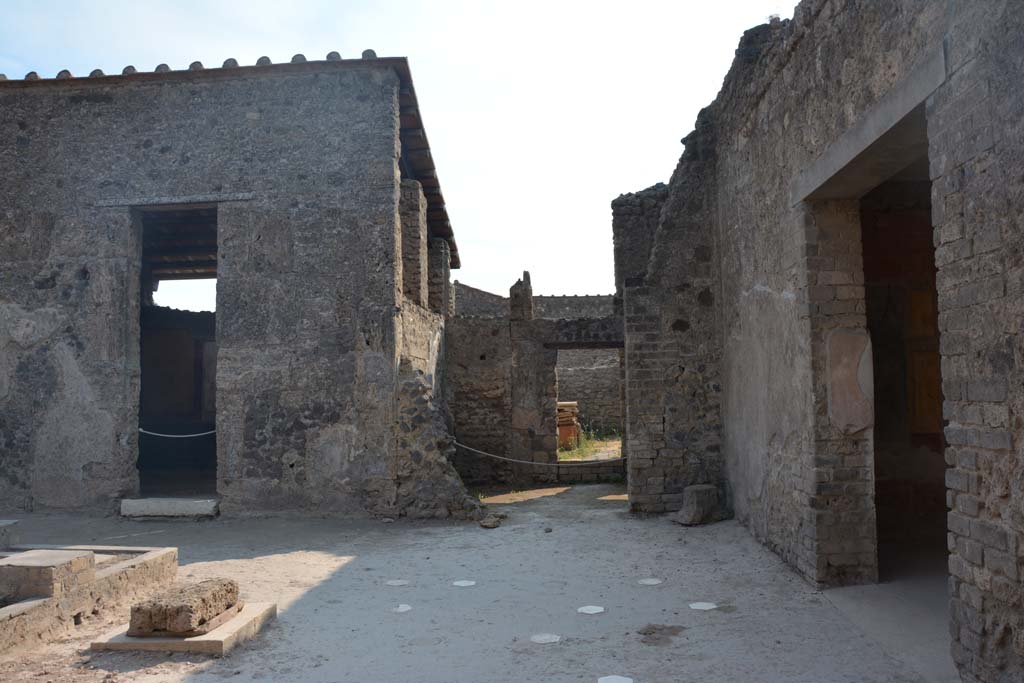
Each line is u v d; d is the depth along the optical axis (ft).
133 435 33.96
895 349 27.09
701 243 32.50
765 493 25.35
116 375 33.50
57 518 32.45
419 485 32.07
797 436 22.00
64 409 33.58
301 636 17.46
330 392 32.48
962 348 12.79
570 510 34.42
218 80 34.04
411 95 34.86
